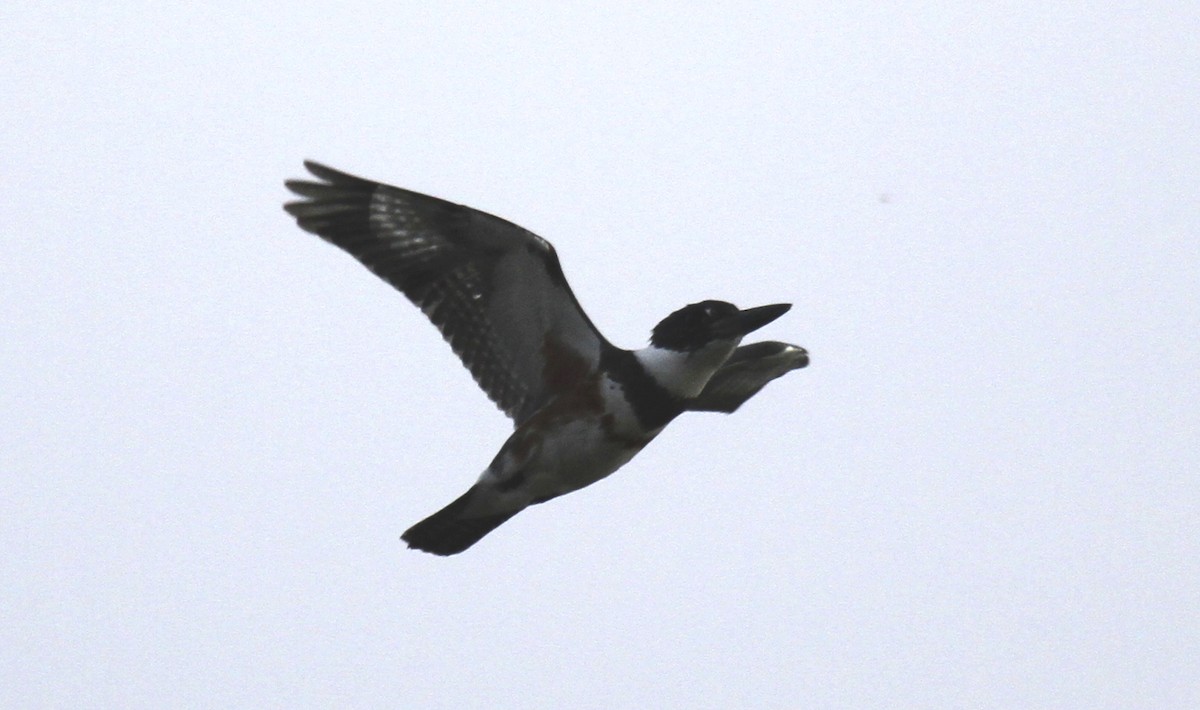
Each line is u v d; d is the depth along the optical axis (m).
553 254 12.42
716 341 13.01
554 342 12.91
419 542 12.98
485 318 12.84
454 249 12.51
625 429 12.92
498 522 13.09
